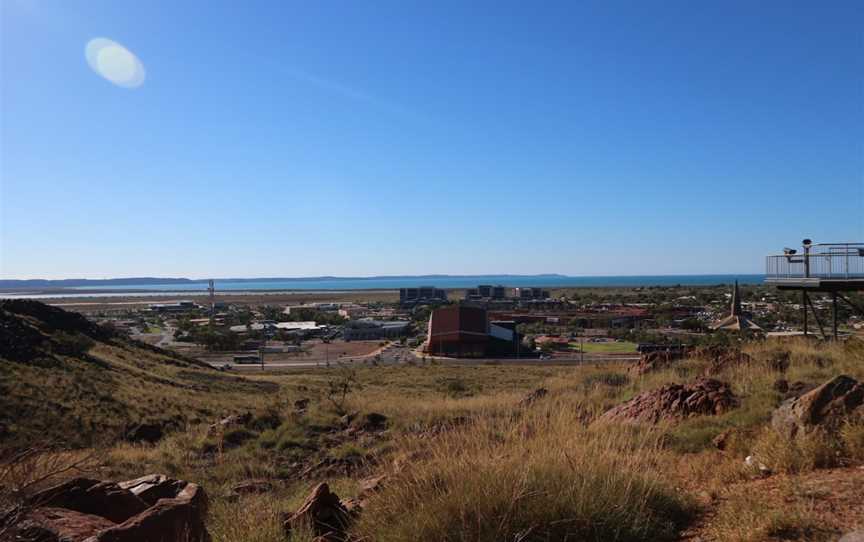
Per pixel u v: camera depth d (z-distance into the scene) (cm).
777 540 412
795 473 609
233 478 1295
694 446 850
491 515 470
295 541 516
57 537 380
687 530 490
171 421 2472
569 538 457
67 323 4712
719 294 19175
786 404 786
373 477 826
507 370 5797
